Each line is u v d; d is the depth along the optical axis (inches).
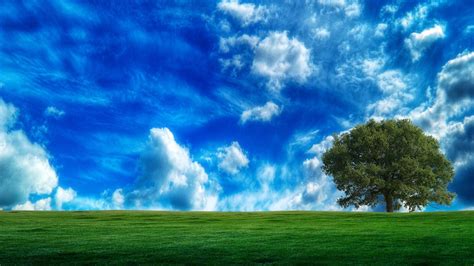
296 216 2015.3
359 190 3120.1
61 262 861.2
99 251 968.9
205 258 886.4
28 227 1517.0
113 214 2229.3
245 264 831.1
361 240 1082.7
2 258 898.7
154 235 1254.3
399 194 3100.4
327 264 818.8
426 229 1283.2
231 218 1943.9
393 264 803.4
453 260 821.9
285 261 848.9
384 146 3029.0
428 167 3034.0
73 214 2229.3
